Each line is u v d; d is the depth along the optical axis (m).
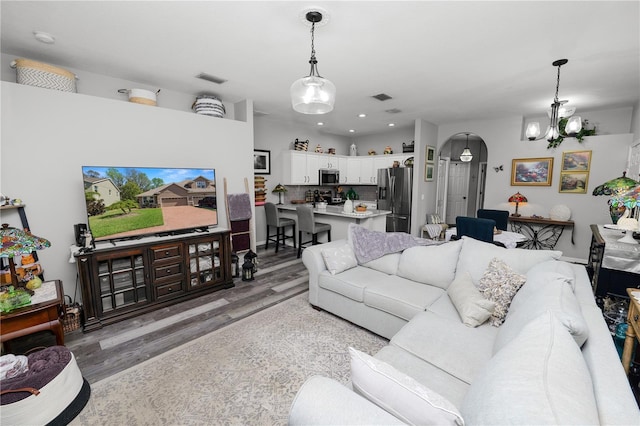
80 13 1.97
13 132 2.44
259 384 1.87
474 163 7.89
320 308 2.86
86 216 2.85
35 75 2.52
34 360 1.69
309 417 0.84
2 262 2.33
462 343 1.60
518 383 0.73
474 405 0.79
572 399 0.66
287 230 5.79
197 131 3.63
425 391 0.85
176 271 3.04
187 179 3.30
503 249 2.24
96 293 2.54
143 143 3.19
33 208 2.57
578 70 2.93
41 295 2.09
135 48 2.50
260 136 5.59
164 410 1.66
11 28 2.17
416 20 2.03
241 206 4.11
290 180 5.88
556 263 1.87
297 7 1.89
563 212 4.70
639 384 1.66
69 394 1.63
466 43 2.38
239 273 3.99
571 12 1.91
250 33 2.23
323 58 2.69
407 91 3.65
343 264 2.81
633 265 2.29
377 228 4.85
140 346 2.28
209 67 2.93
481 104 4.27
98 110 2.87
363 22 2.06
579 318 1.11
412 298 2.18
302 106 2.18
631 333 1.61
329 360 2.11
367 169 6.91
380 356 1.52
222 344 2.30
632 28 2.11
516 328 1.30
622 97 3.83
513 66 2.84
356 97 3.94
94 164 2.87
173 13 1.97
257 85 3.49
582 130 4.47
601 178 4.45
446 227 5.54
